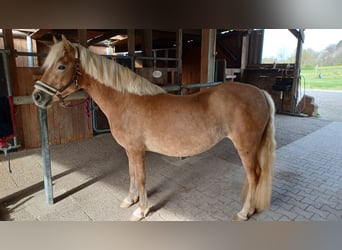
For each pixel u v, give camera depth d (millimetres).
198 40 7062
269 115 1691
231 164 2797
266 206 1767
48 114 3307
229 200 2029
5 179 2354
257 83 6719
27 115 3119
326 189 2211
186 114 1598
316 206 1935
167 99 1666
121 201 2006
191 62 7480
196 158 2984
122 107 1663
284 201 2002
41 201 1989
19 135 3098
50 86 1521
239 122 1599
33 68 3039
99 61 1631
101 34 5738
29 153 3049
